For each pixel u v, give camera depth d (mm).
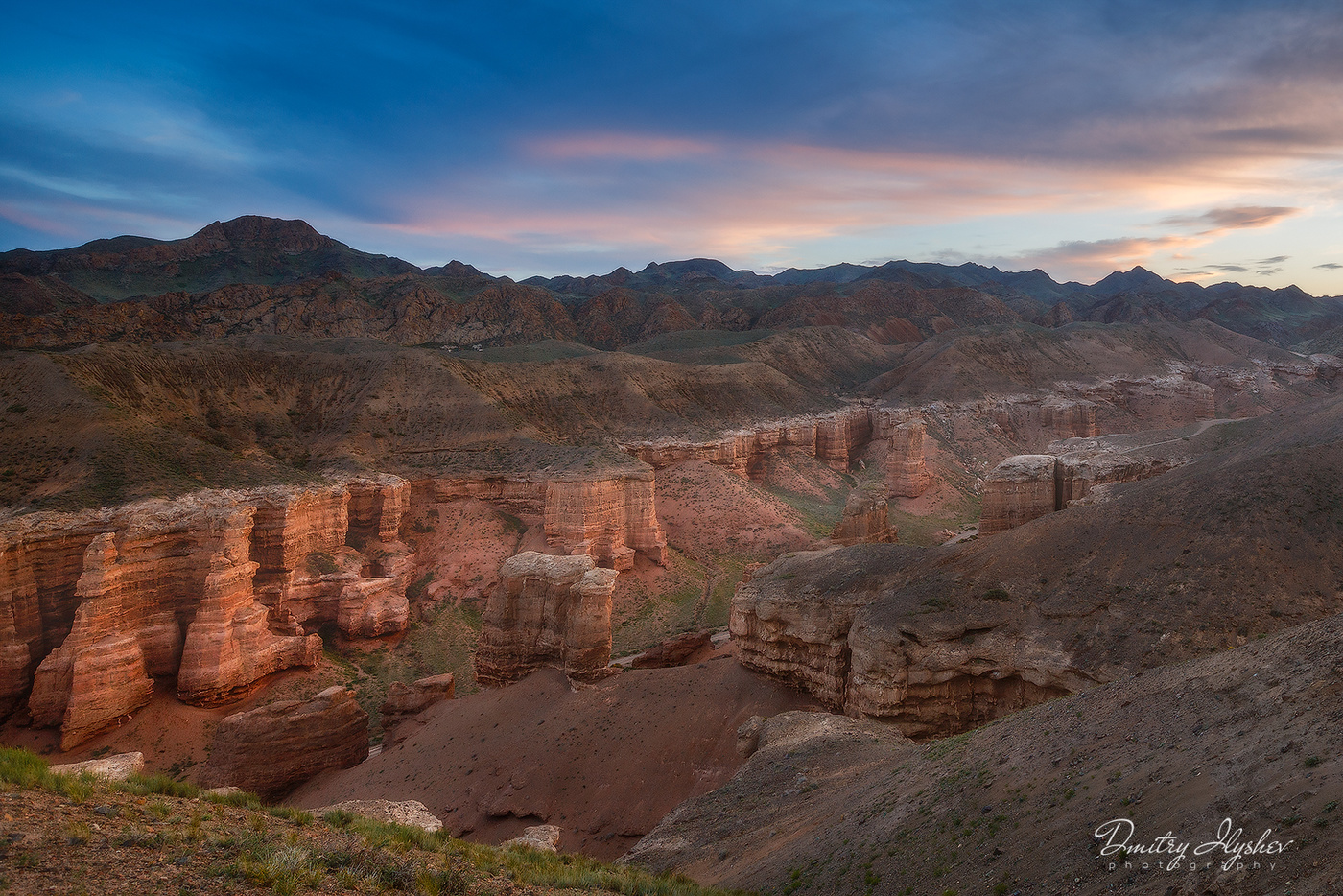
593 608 56312
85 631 60688
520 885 17594
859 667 42875
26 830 13320
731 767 43562
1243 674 19188
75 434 77500
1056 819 17594
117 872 12656
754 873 24250
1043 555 44969
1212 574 38938
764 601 51312
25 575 62156
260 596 77375
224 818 16891
